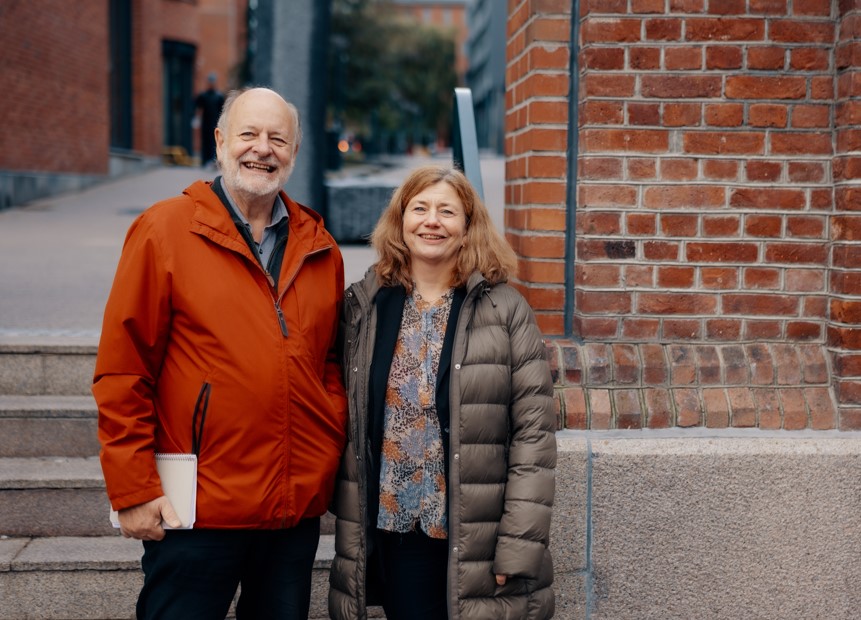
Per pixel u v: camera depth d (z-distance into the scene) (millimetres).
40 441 3551
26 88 12477
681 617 3146
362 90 29281
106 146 15977
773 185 3209
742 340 3248
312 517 2449
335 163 16625
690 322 3230
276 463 2314
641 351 3221
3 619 3057
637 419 3158
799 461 3094
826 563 3133
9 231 9195
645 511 3107
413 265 2547
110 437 2221
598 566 3127
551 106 3312
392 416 2447
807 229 3221
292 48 7637
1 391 3793
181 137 24344
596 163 3176
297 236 2457
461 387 2389
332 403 2469
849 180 3096
